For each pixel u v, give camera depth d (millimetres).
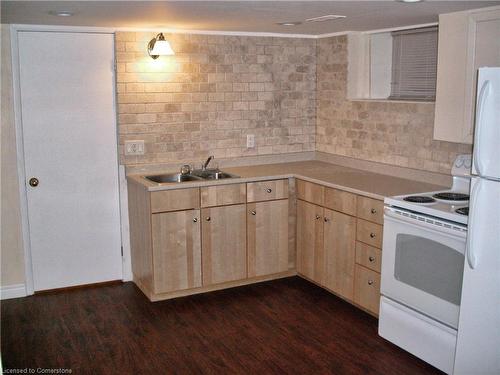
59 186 4336
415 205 3201
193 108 4613
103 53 4312
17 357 3316
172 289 4145
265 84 4891
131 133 4426
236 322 3803
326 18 3707
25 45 4078
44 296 4316
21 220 4230
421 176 4074
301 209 4434
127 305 4113
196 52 4547
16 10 3221
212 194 4137
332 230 4070
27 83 4125
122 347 3449
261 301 4164
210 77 4641
